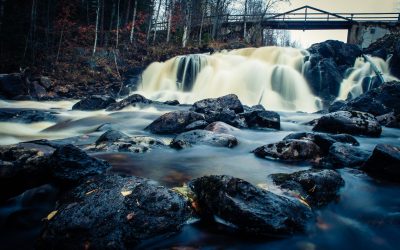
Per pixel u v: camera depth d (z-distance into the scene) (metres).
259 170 5.27
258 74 21.30
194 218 3.32
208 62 22.20
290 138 6.95
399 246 3.11
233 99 10.65
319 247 3.03
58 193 4.13
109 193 3.31
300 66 21.78
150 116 11.18
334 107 15.15
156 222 3.05
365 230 3.41
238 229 3.13
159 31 33.66
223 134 7.20
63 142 6.96
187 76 22.16
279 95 20.98
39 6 26.30
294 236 3.14
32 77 19.06
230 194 3.29
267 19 31.53
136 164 5.21
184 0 31.23
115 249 2.70
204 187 3.56
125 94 21.12
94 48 24.05
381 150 5.04
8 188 4.01
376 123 8.58
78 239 2.76
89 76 21.77
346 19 29.61
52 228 2.86
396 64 22.62
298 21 30.73
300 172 4.45
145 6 34.06
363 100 12.56
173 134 8.44
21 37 22.83
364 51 27.00
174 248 2.86
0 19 21.62
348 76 22.44
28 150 4.37
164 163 5.41
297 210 3.46
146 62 24.03
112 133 6.67
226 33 33.66
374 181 4.84
